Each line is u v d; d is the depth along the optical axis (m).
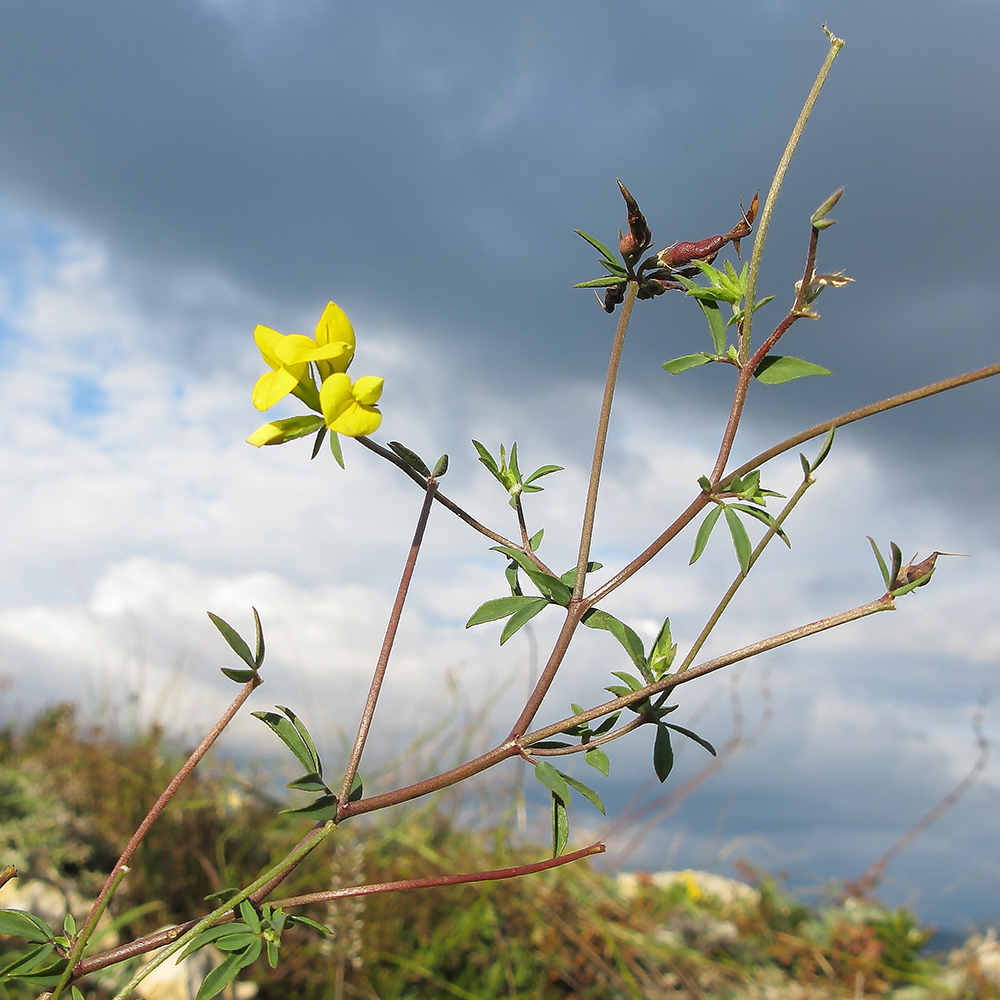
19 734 0.55
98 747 0.49
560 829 0.16
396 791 0.15
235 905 0.15
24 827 0.39
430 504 0.17
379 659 0.16
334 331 0.17
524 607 0.17
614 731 0.16
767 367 0.17
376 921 0.41
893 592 0.16
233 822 0.47
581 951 0.46
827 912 0.61
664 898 0.59
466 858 0.48
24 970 0.15
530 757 0.16
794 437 0.16
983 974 0.54
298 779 0.15
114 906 0.37
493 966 0.44
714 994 0.48
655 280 0.18
